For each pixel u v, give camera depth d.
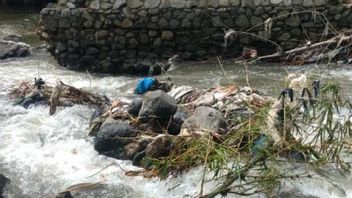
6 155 8.25
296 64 12.34
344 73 11.45
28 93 10.37
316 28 12.59
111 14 12.75
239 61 12.70
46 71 12.82
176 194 7.12
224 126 7.96
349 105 8.69
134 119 8.29
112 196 7.16
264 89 10.54
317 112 8.35
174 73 12.06
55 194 7.26
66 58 13.08
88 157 8.14
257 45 12.82
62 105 9.70
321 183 7.11
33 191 7.38
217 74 11.80
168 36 12.86
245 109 8.65
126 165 7.86
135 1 12.72
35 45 14.88
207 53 12.97
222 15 12.67
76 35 12.92
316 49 12.29
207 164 6.92
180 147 7.57
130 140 8.05
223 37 12.77
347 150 7.68
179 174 7.29
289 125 7.39
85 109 9.56
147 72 12.89
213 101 9.05
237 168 6.76
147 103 8.30
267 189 6.79
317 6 12.52
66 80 12.09
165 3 12.70
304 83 9.02
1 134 8.84
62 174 7.75
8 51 13.82
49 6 13.02
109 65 12.99
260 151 6.93
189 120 8.12
